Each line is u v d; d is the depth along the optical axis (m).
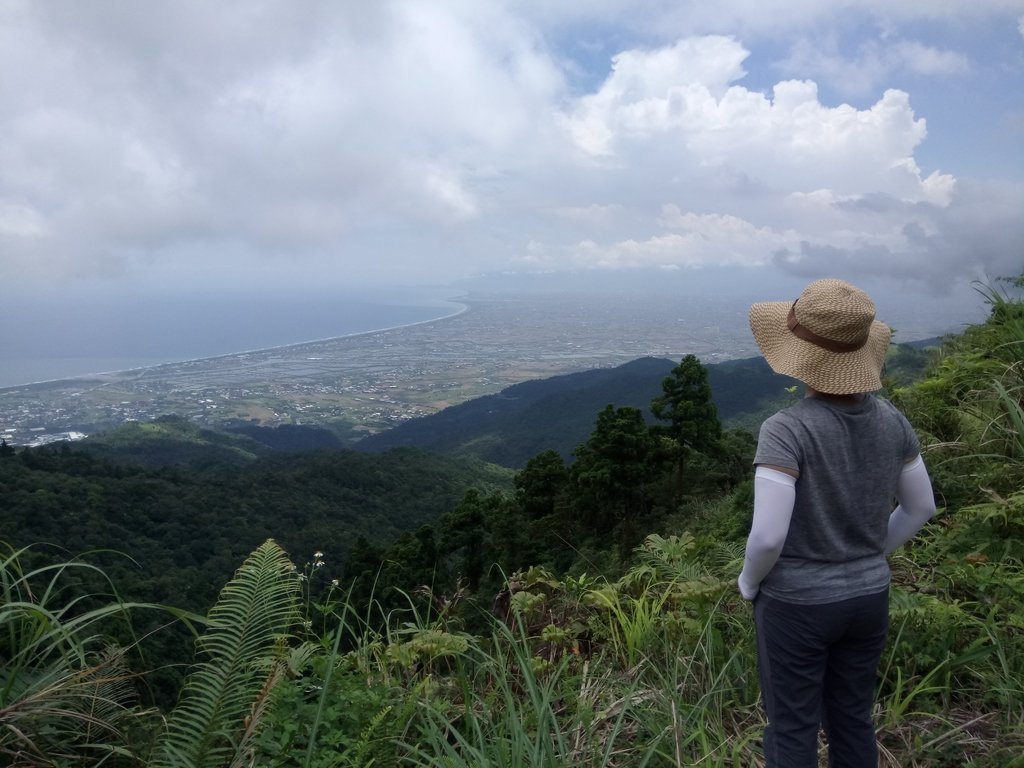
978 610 2.86
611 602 3.17
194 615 2.21
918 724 2.39
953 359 5.32
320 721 2.21
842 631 1.72
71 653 2.03
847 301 1.71
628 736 2.41
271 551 2.50
